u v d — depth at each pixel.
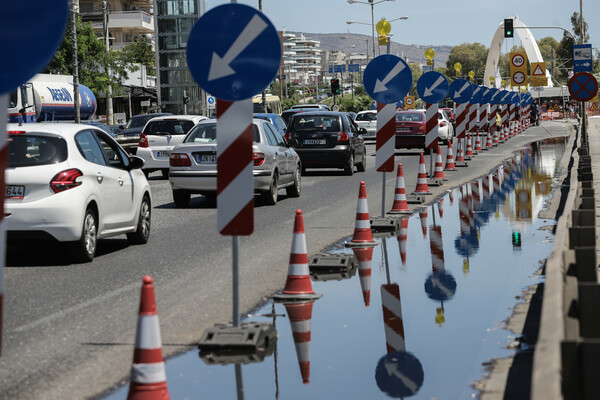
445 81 38.66
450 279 17.88
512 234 24.12
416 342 12.88
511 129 101.69
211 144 33.72
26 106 68.00
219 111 13.22
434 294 16.41
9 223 19.91
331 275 18.72
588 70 60.09
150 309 9.68
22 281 18.39
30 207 19.91
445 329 13.62
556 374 6.90
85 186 20.62
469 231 24.98
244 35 12.91
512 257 20.36
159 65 118.81
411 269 19.16
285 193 40.00
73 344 13.14
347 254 20.08
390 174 49.12
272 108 147.12
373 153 72.94
